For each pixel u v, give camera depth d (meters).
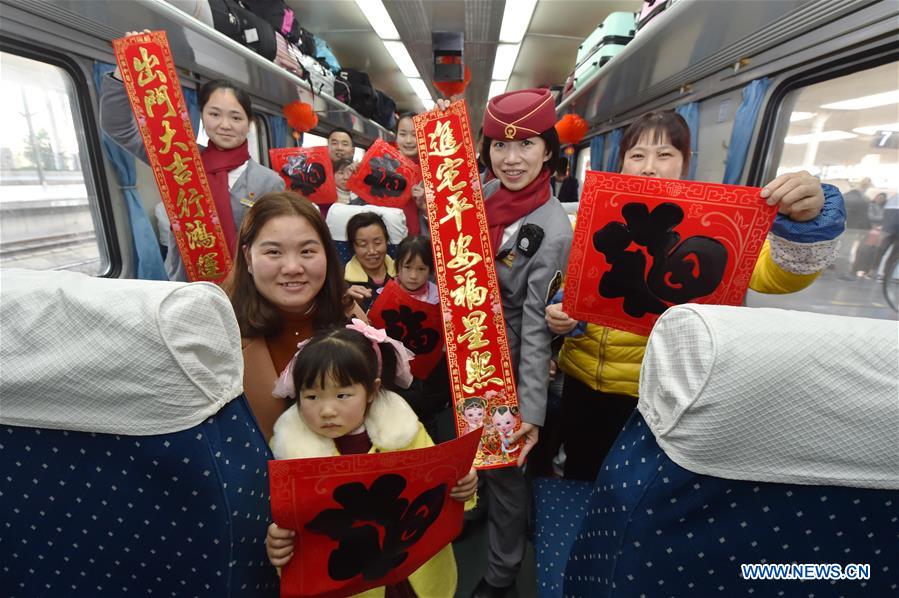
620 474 0.55
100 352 0.48
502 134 1.14
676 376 0.48
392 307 1.74
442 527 0.78
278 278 0.89
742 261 0.83
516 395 1.13
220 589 0.58
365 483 0.62
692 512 0.50
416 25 3.77
